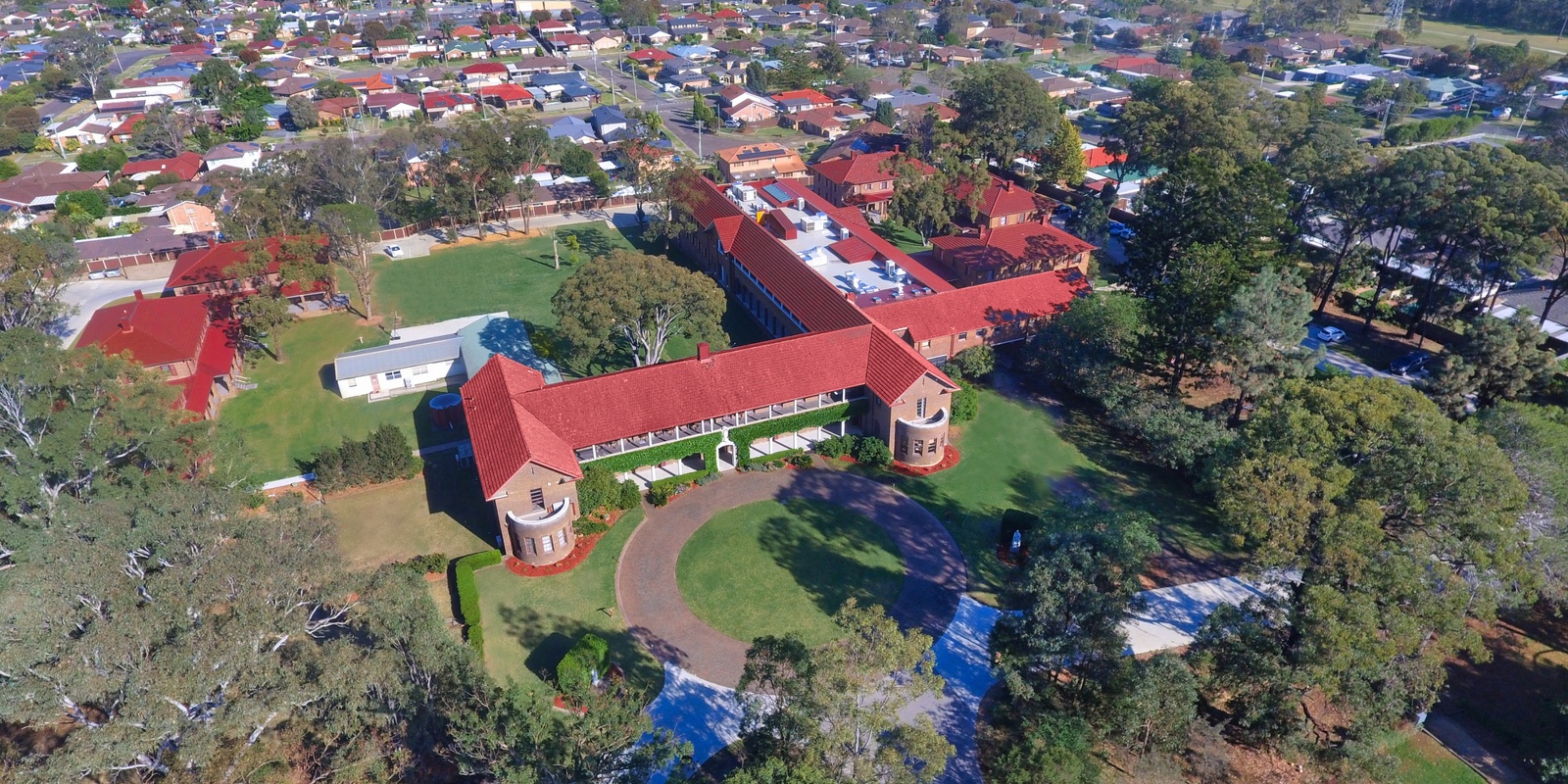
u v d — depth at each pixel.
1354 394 51.22
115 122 176.38
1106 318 78.06
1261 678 44.81
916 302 85.62
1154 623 54.75
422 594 42.88
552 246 119.69
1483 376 70.62
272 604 39.00
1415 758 46.88
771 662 38.78
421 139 133.25
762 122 185.00
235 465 64.88
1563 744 46.28
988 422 77.12
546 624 55.19
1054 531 48.25
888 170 133.00
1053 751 39.66
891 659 34.56
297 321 97.06
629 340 84.94
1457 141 162.12
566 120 170.25
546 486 60.03
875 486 68.50
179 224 123.62
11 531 51.16
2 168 148.50
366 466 67.75
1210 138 117.81
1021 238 107.06
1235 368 70.69
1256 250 79.50
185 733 33.66
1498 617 55.22
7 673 34.69
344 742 39.19
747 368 69.94
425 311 99.00
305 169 115.81
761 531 63.50
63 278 92.94
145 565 44.09
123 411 56.81
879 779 34.31
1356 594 41.66
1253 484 46.72
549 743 36.12
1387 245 92.19
